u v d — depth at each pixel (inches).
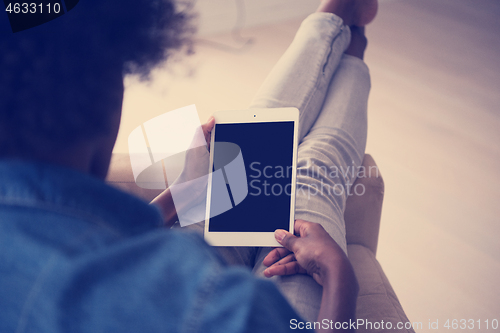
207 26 95.4
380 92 73.8
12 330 9.9
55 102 12.1
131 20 13.7
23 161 11.1
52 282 9.7
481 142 64.0
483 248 50.4
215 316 9.9
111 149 15.3
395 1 97.3
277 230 29.1
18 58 11.5
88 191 11.1
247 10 95.8
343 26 45.1
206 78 80.8
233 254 31.2
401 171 59.9
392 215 54.2
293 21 96.9
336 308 23.0
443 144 63.9
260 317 10.0
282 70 41.0
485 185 57.7
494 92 72.9
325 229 30.3
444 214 54.2
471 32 86.7
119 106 14.7
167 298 10.1
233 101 75.5
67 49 12.1
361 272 33.4
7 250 10.1
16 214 10.4
